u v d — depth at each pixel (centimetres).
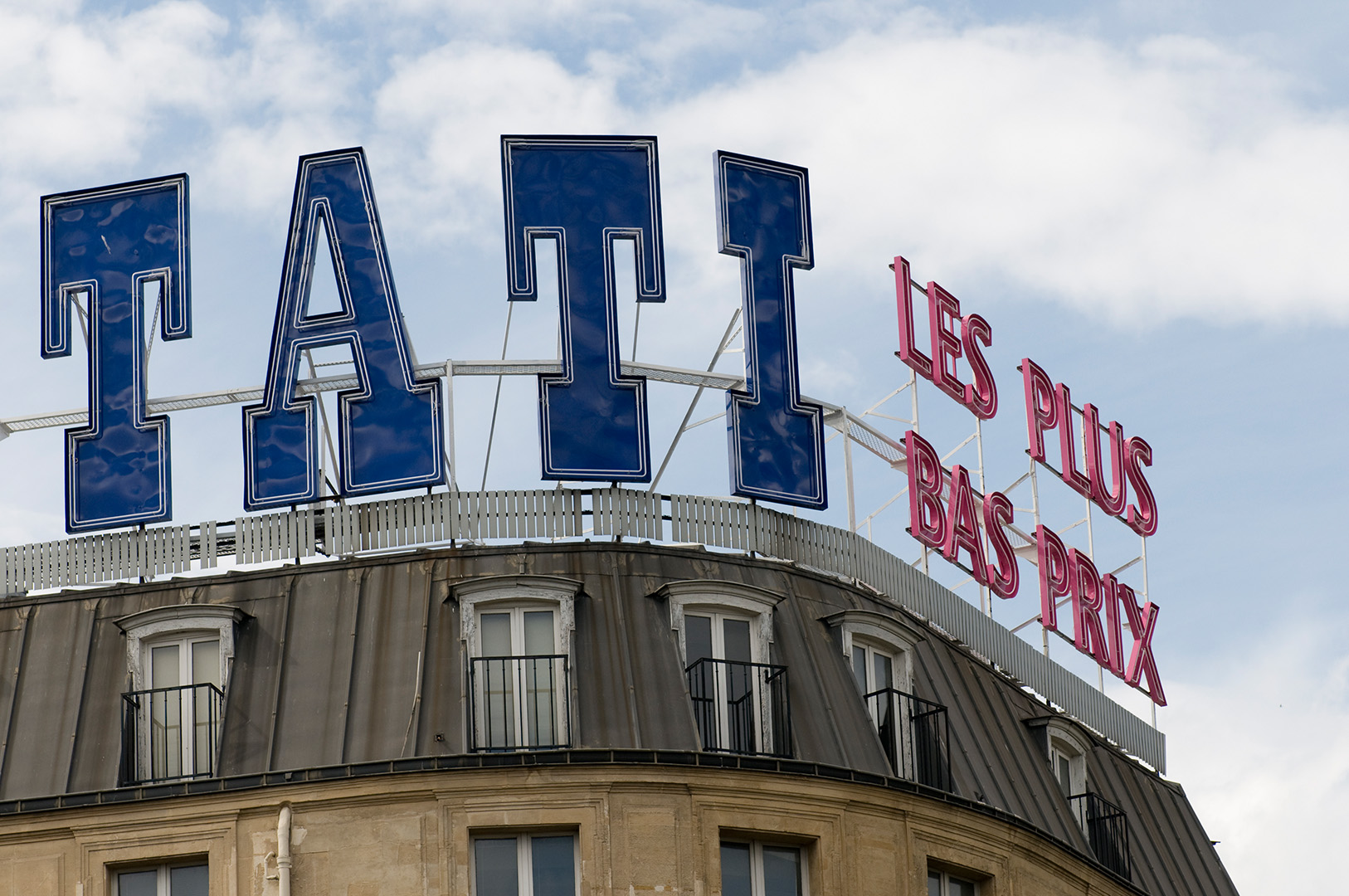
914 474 5506
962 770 5034
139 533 4959
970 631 5494
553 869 4459
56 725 4688
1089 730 5797
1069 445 6366
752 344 5112
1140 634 6347
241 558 4897
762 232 5209
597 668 4650
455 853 4422
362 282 5006
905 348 5738
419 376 4944
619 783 4491
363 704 4600
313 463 4912
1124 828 5581
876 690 4981
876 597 5178
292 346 4988
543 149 5081
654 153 5119
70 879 4494
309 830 4459
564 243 5019
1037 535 6025
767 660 4772
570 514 4884
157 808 4509
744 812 4559
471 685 4578
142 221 5156
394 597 4759
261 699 4650
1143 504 6638
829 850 4612
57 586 4947
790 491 5066
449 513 4862
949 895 4853
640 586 4794
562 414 4906
